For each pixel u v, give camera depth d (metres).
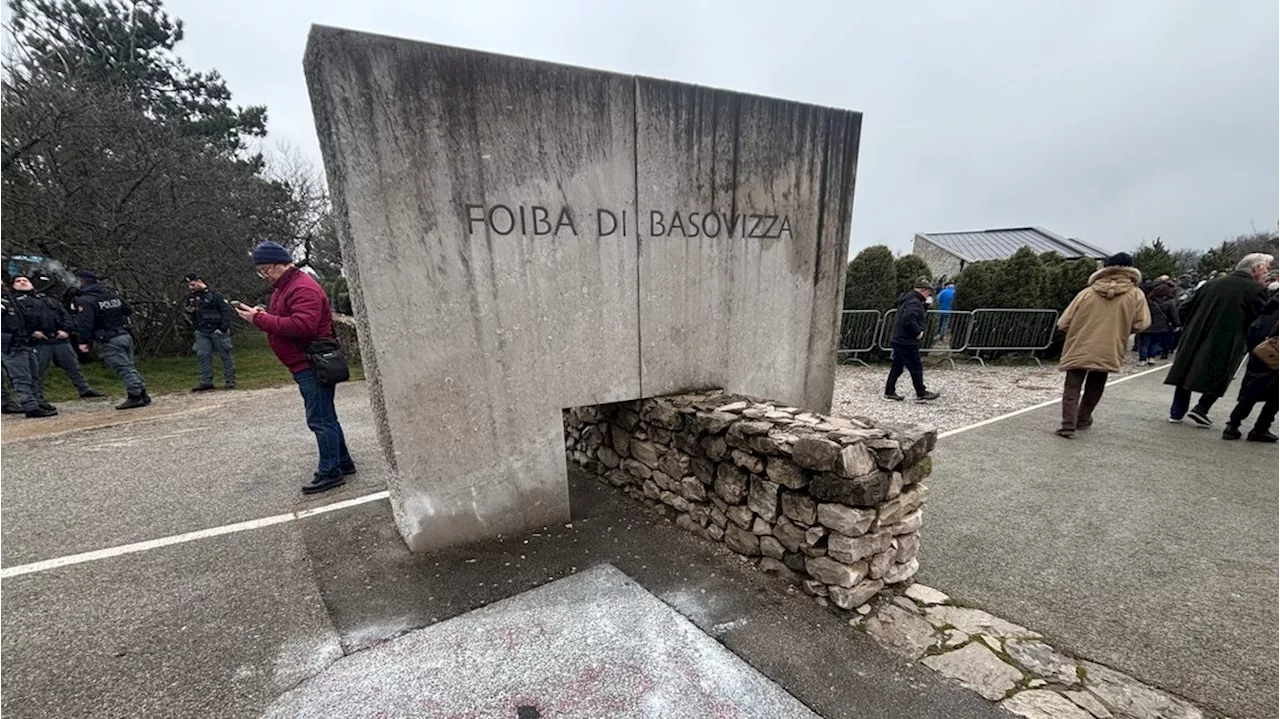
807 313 3.66
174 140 9.45
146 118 9.19
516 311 2.56
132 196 8.66
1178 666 1.83
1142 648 1.93
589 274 2.71
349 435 4.77
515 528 2.84
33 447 4.41
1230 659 1.87
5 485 3.54
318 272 18.48
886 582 2.27
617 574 2.44
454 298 2.40
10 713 1.62
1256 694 1.70
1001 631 2.03
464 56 2.20
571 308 2.71
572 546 2.71
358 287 2.24
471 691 1.71
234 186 11.11
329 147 2.07
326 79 1.97
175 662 1.86
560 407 2.82
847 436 2.18
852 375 8.33
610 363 2.90
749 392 3.50
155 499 3.29
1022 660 1.87
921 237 29.03
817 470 2.13
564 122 2.47
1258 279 4.38
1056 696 1.68
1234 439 4.54
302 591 2.29
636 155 2.70
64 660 1.87
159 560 2.54
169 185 9.19
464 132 2.26
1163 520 3.01
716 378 3.32
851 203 3.66
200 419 5.43
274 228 13.24
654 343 3.02
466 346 2.48
